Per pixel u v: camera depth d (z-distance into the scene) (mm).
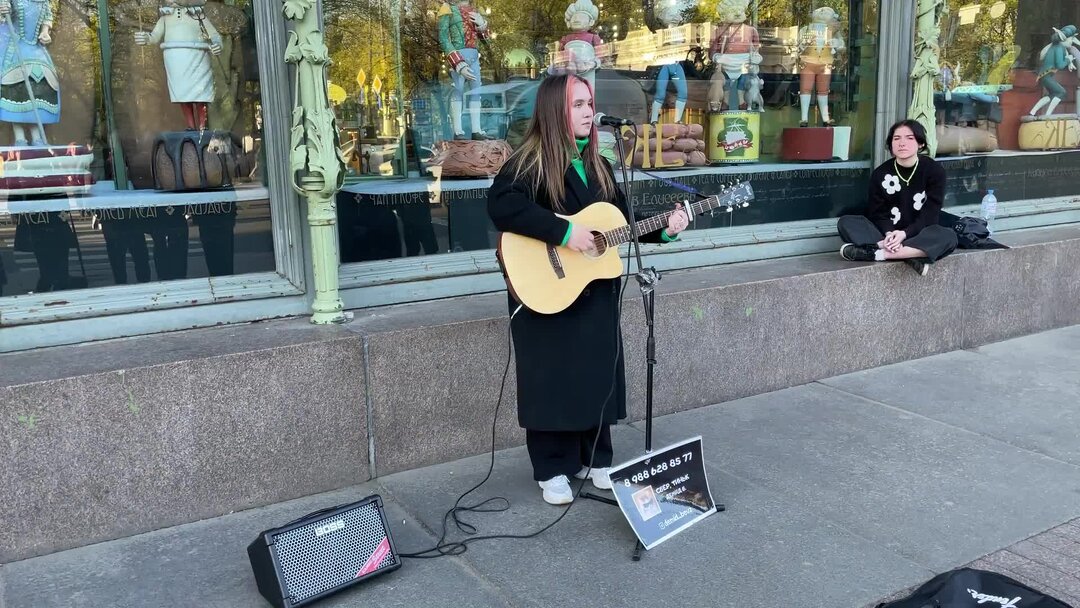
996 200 6141
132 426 2801
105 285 3250
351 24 3867
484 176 4184
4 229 3074
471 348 3447
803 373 4539
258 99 3418
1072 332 5664
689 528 2914
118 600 2477
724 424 3945
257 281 3459
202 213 3385
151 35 3344
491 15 4375
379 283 3758
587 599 2488
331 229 3354
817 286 4484
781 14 5152
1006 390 4438
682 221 2844
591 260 2809
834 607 2445
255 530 2896
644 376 3971
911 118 5117
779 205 5156
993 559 2723
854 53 5336
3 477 2637
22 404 2625
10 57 3141
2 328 2990
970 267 5121
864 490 3236
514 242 2752
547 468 3074
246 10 3373
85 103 3312
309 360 3086
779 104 5180
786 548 2787
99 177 3334
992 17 6043
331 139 3219
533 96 4547
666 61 4852
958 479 3344
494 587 2555
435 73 4176
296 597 2402
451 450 3482
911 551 2771
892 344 4887
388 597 2504
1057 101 6551
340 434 3201
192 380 2877
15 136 3162
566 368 2846
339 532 2514
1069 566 2678
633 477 2783
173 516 2922
